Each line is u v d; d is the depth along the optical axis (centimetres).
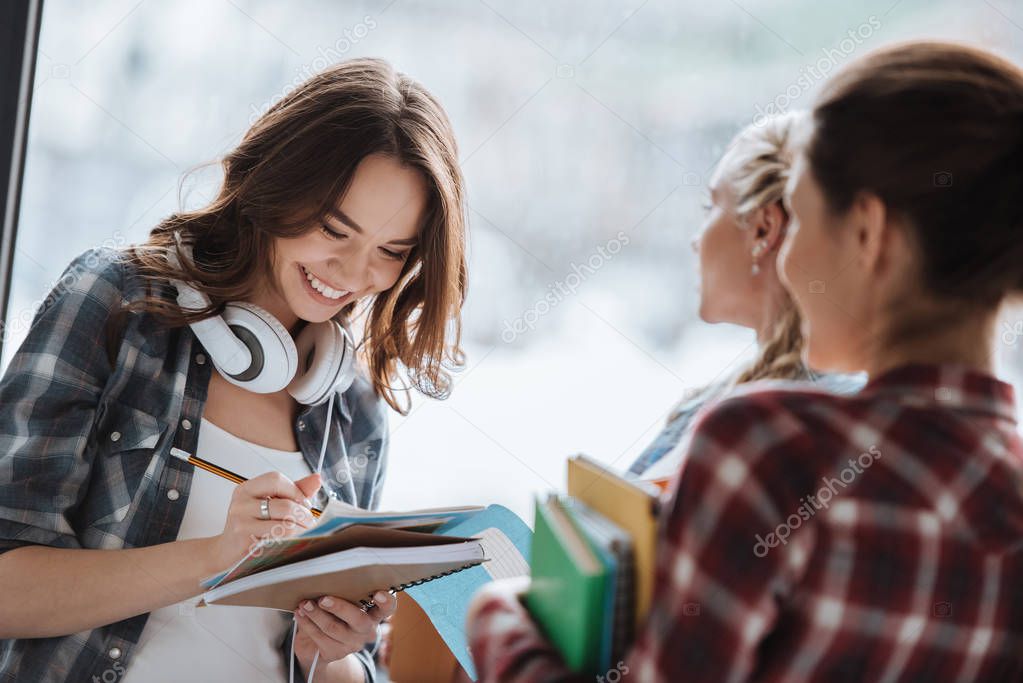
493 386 215
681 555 65
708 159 200
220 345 128
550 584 74
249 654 135
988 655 69
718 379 112
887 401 68
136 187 186
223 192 138
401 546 111
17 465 120
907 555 64
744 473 64
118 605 118
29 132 163
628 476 111
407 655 139
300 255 132
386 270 139
